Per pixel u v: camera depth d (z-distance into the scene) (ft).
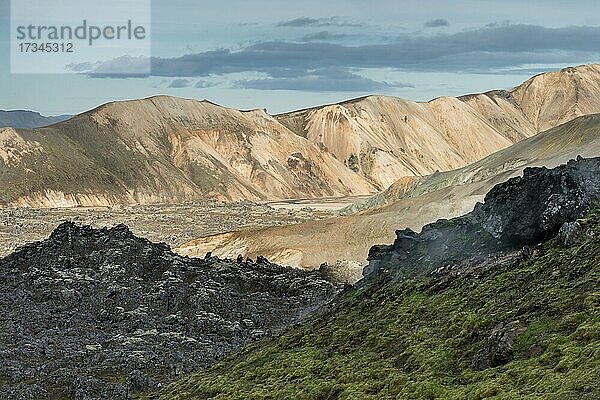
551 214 191.83
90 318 330.75
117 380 244.63
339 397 152.05
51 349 280.31
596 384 107.76
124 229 436.76
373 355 173.37
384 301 211.20
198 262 419.74
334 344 195.83
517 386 120.26
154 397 214.48
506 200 213.66
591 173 203.72
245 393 176.96
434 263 220.84
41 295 354.95
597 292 140.56
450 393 130.00
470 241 220.84
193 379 217.56
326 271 424.05
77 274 381.40
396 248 244.22
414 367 153.48
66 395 232.12
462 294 184.55
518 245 201.87
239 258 446.19
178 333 306.55
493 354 137.69
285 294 381.40
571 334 128.98
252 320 329.31
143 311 336.29
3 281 379.35
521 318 146.51
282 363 192.65
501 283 176.65
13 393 229.45
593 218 183.32
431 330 170.50
